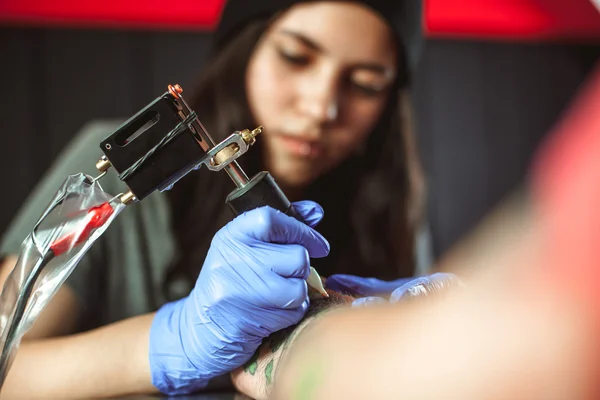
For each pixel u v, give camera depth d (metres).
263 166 1.11
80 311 0.93
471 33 2.53
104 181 1.04
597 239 0.25
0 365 0.53
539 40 2.85
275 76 1.04
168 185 0.53
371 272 1.24
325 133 1.07
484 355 0.29
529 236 0.29
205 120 1.11
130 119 0.51
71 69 2.30
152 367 0.63
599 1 1.36
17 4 2.06
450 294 0.37
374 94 1.08
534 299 0.28
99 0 2.11
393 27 1.05
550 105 2.88
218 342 0.57
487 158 2.84
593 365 0.26
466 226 2.81
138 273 1.06
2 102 2.25
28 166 2.27
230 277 0.55
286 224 0.55
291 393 0.42
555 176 0.26
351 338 0.40
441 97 2.81
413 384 0.32
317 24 1.01
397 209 1.25
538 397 0.27
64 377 0.67
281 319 0.54
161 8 2.16
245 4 1.06
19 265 0.53
